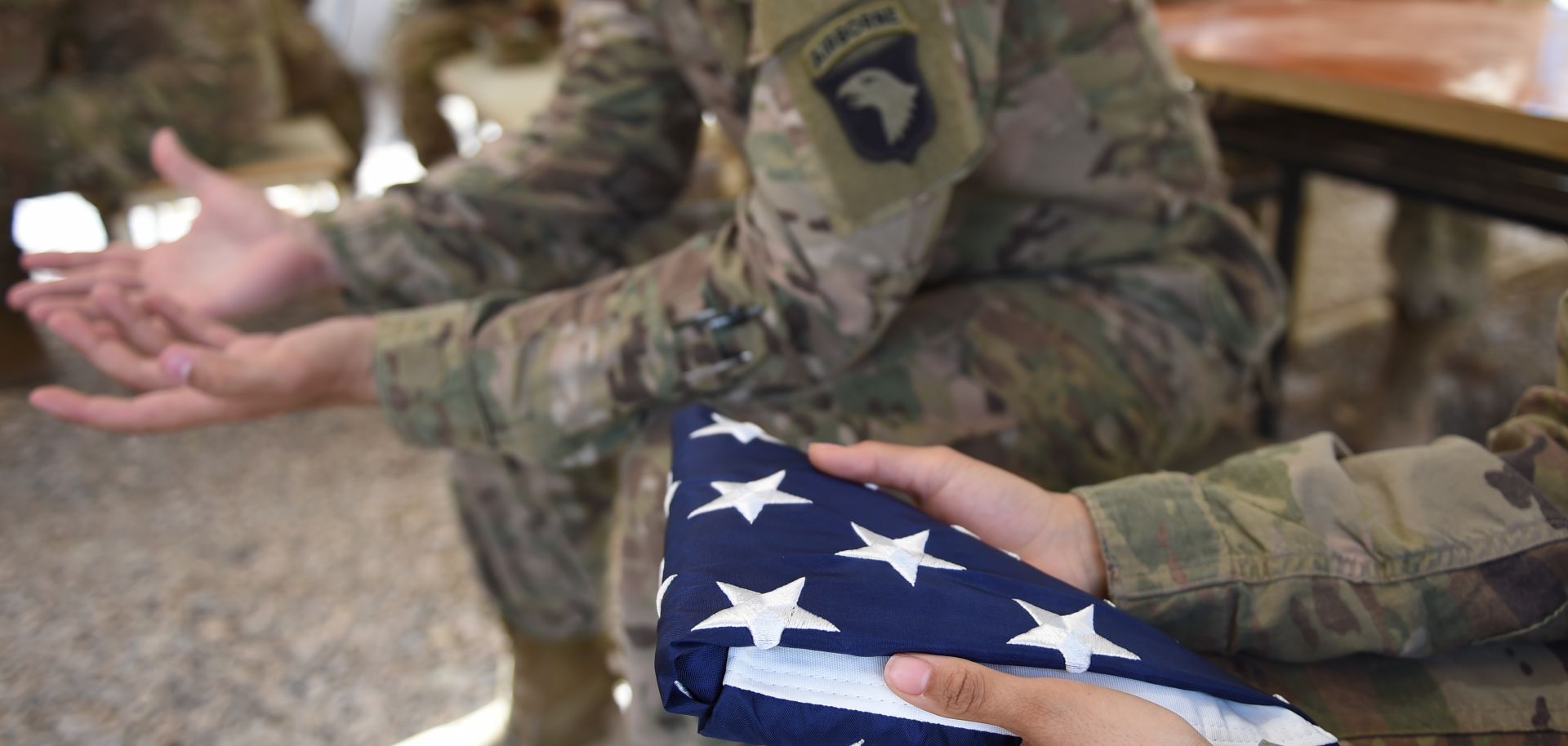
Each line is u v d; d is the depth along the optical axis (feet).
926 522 1.65
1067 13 2.35
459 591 4.33
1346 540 1.63
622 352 2.23
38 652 3.94
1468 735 1.54
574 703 3.47
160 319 2.68
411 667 3.93
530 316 2.35
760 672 1.32
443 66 7.79
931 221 2.18
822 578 1.44
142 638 4.03
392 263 3.05
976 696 1.28
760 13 2.19
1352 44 3.77
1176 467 2.66
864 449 1.81
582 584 3.27
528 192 3.11
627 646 2.29
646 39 3.08
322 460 5.29
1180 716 1.38
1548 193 3.24
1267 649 1.62
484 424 2.30
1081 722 1.33
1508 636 1.59
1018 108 2.42
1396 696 1.59
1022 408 2.33
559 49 7.46
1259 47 3.81
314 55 7.13
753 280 2.23
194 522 4.78
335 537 4.68
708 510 1.63
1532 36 3.75
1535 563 1.57
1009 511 1.76
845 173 2.10
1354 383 5.79
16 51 5.00
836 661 1.34
